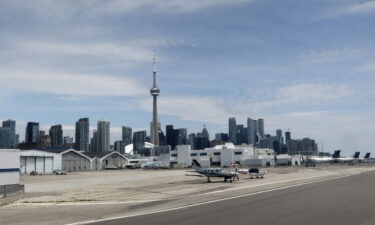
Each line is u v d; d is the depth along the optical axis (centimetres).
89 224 2425
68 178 10288
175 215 2716
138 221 2470
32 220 2658
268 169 15625
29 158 15575
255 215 2620
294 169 14888
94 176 11538
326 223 2220
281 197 3994
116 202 3825
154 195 4634
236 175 7688
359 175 9006
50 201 3981
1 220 2683
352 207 2970
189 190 5319
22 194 4897
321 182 6675
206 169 7525
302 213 2672
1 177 4872
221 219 2459
